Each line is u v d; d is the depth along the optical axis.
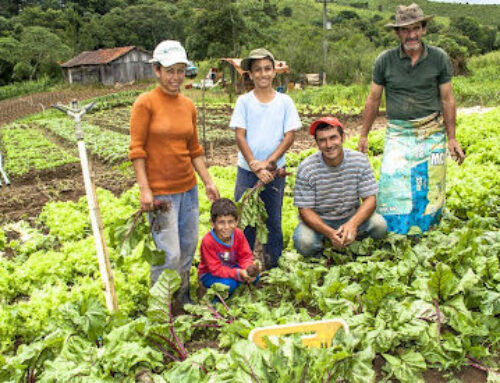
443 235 5.06
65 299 4.43
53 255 5.61
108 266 3.67
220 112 26.67
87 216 7.74
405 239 5.21
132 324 3.47
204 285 4.65
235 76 36.09
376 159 8.96
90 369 3.12
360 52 44.81
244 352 2.87
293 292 4.55
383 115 20.94
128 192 8.55
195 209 4.43
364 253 5.00
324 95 28.09
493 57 40.09
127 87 53.75
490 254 4.34
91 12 109.19
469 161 8.24
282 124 4.86
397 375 3.29
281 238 5.18
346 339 3.24
